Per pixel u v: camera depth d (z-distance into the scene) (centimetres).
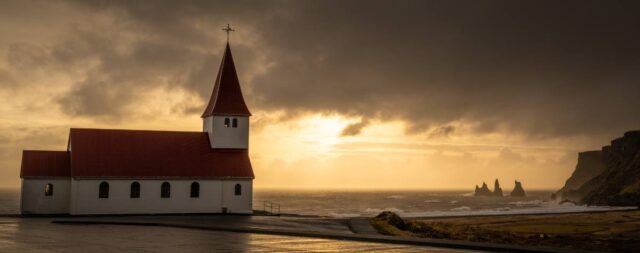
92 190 5278
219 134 5994
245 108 6112
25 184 5309
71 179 5331
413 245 2567
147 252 2248
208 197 5644
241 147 6044
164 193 5516
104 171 5341
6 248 2367
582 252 2283
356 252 2286
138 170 5456
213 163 5791
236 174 5759
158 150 5725
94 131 5656
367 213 13862
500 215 9688
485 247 2427
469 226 6266
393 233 3988
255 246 2475
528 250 2342
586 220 8406
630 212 10819
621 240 5162
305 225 4194
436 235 4356
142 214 5412
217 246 2473
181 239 2795
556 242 4803
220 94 6097
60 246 2462
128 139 5716
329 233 2950
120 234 3098
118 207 5344
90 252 2234
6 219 4694
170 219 4725
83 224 4034
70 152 5622
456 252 2319
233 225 3988
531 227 7112
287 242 2648
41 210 5344
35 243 2588
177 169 5603
